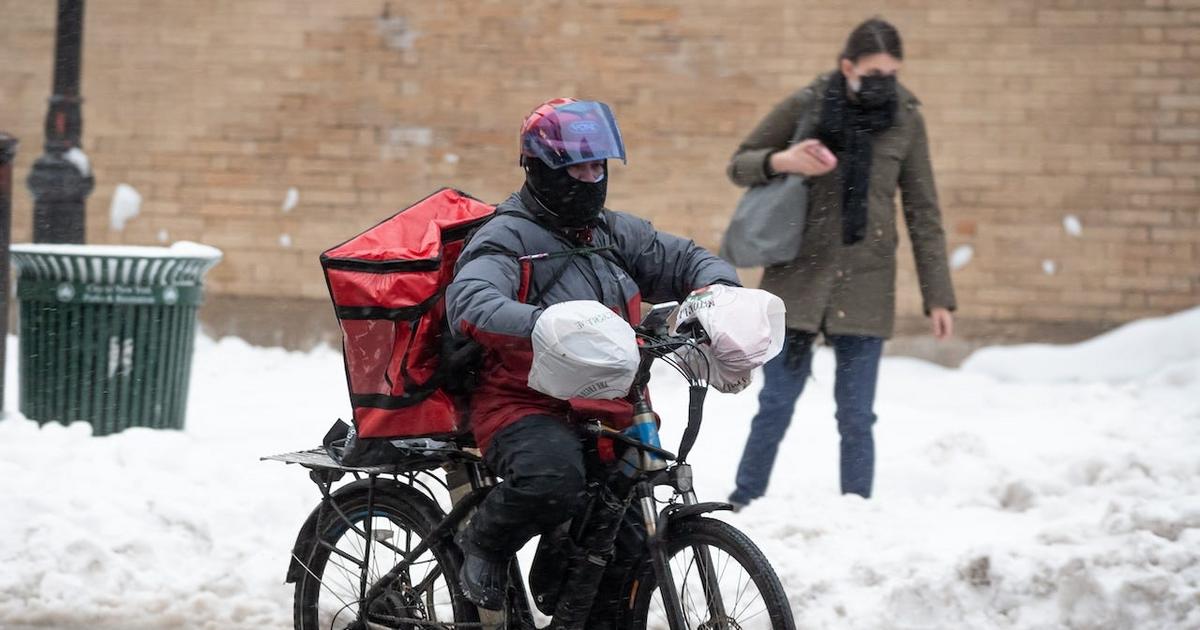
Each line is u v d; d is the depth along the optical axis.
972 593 9.88
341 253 8.00
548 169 7.84
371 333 7.99
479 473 8.37
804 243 12.50
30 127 24.70
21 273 15.49
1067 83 22.70
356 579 8.97
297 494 13.18
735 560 7.63
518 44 23.77
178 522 11.87
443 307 8.08
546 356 7.20
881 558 10.53
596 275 7.99
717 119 23.39
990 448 15.73
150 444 14.20
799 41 23.14
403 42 24.02
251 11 24.23
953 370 22.44
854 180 12.36
